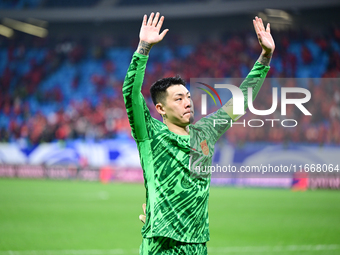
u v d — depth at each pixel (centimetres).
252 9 3612
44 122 3466
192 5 3812
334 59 3612
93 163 2992
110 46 4297
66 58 4244
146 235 384
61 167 3066
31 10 4112
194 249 381
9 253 903
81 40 4359
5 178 3117
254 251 935
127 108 383
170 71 3938
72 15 4112
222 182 2797
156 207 378
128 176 2903
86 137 3266
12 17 4109
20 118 3681
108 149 2978
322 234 1152
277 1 3491
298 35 3800
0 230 1180
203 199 387
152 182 384
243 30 4022
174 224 374
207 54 3956
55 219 1394
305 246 988
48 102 3844
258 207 1723
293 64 3644
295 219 1417
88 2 4175
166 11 3906
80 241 1045
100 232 1174
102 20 4175
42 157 3117
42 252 917
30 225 1270
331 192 2355
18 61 4278
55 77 4094
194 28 4138
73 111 3562
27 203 1788
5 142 3400
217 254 909
